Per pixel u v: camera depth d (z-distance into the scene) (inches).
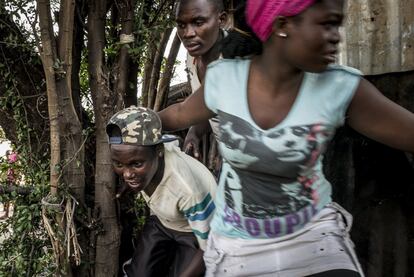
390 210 112.7
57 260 114.2
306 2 50.3
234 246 65.0
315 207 61.8
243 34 60.6
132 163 86.0
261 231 63.0
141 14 120.0
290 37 52.2
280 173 58.0
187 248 103.7
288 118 56.6
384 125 56.7
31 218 117.0
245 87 58.8
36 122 126.4
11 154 133.2
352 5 110.7
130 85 127.3
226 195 64.4
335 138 114.8
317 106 56.2
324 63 52.6
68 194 114.7
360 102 56.6
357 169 115.3
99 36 119.3
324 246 62.2
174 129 73.0
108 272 121.0
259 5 53.8
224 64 61.4
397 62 105.9
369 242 114.8
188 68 114.4
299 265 62.7
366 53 110.1
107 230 120.3
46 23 110.2
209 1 100.7
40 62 123.1
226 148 60.0
